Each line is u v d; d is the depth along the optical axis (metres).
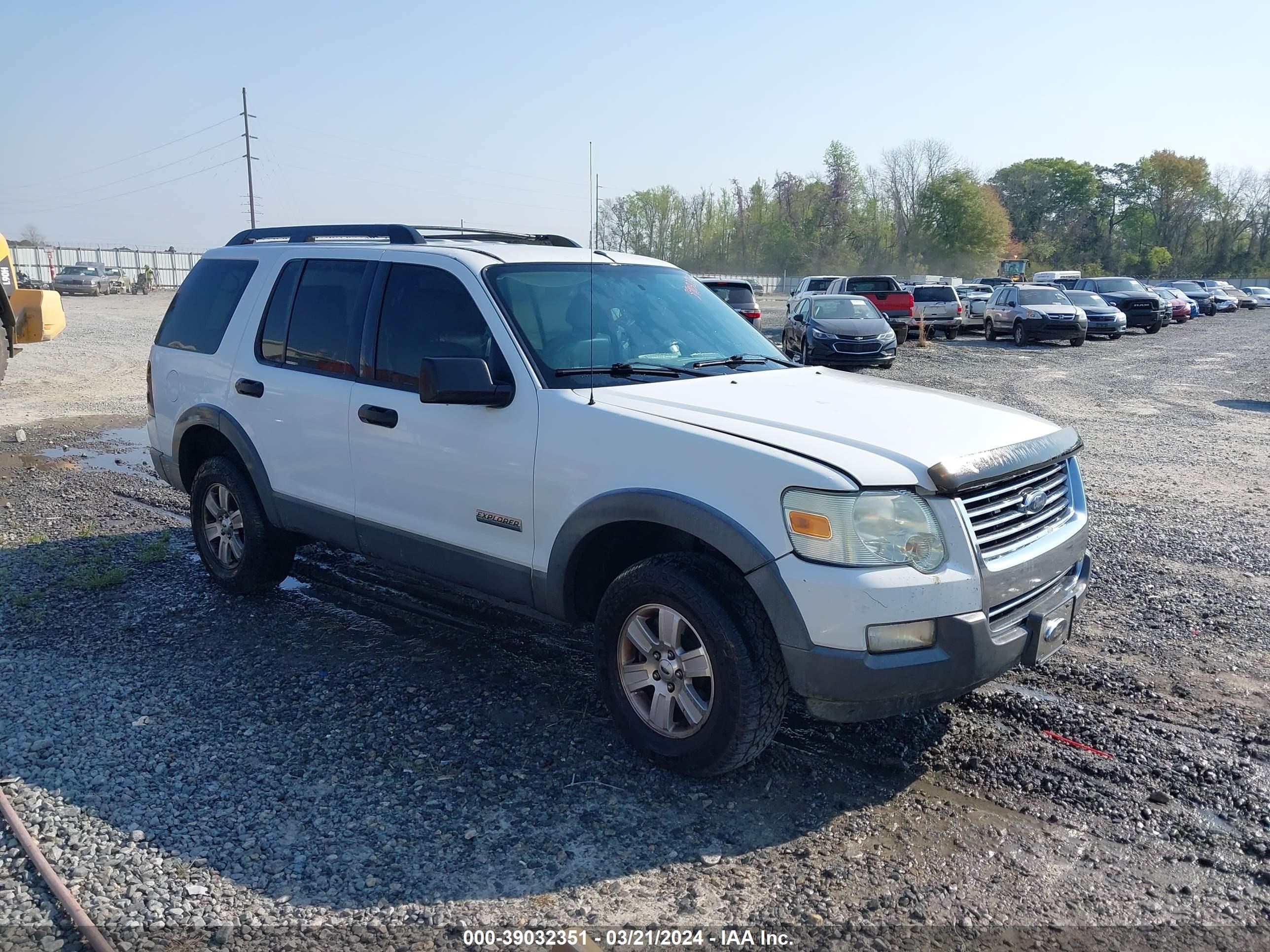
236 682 4.50
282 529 5.29
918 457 3.37
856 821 3.43
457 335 4.35
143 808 3.42
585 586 4.12
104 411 12.79
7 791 3.53
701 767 3.59
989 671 3.39
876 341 19.11
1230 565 6.39
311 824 3.34
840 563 3.23
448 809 3.45
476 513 4.21
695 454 3.51
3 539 6.80
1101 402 15.32
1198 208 111.75
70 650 4.85
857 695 3.26
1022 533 3.66
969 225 90.94
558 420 3.90
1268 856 3.23
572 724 4.13
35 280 54.59
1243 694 4.46
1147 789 3.65
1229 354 25.16
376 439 4.59
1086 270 109.38
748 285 21.61
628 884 3.05
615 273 4.80
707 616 3.45
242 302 5.52
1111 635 5.16
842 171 92.38
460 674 4.62
